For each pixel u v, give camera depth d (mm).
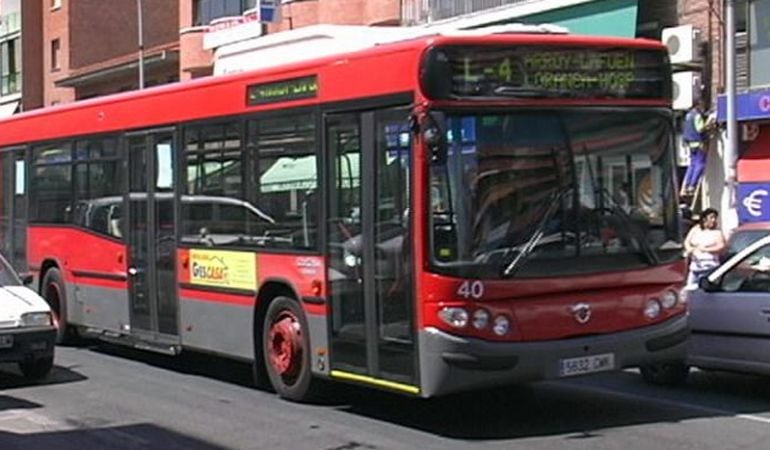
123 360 14555
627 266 9586
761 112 20047
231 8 37344
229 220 11891
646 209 9773
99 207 14586
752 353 10836
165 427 10055
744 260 11188
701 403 10836
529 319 9148
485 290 9008
